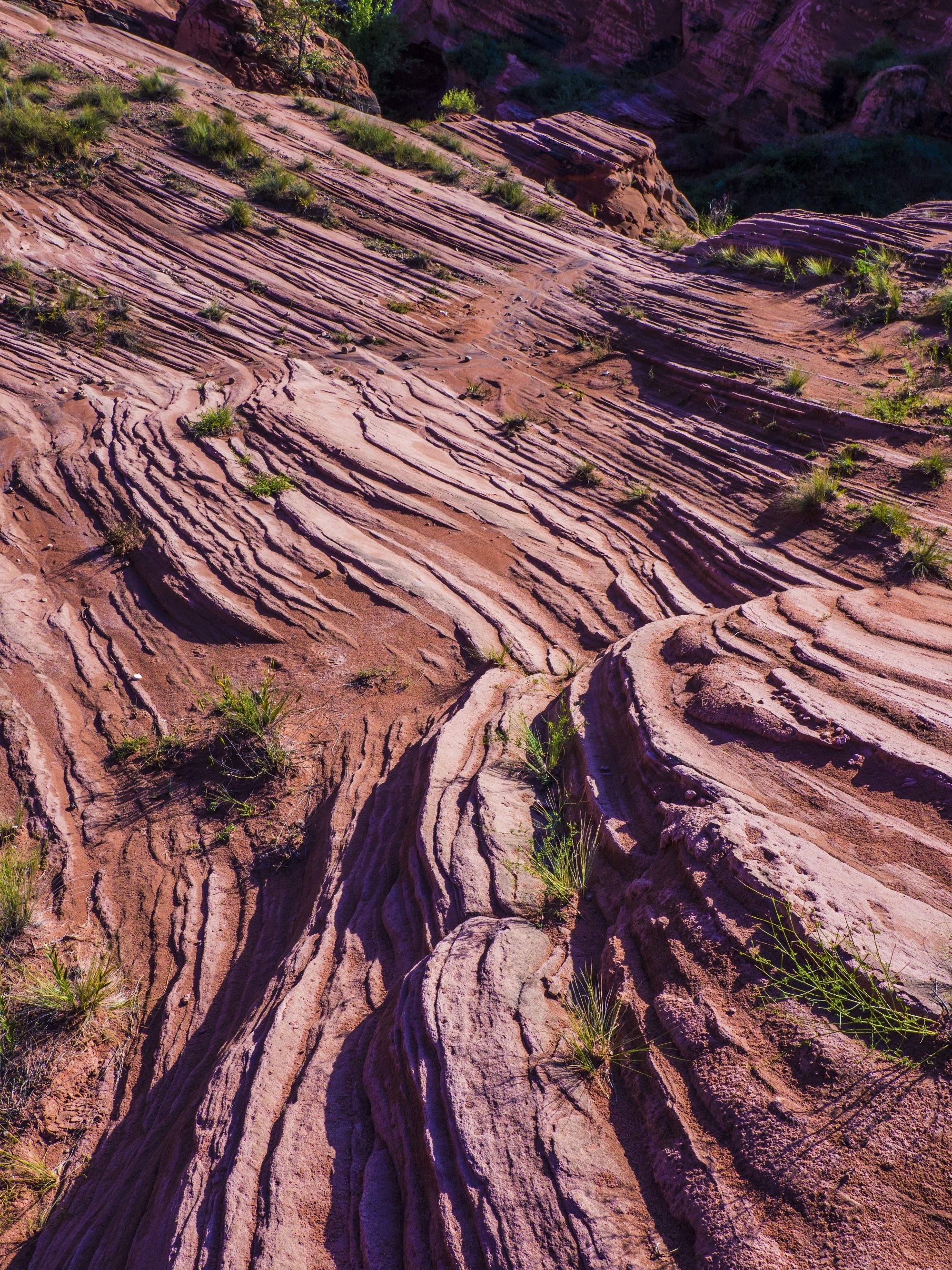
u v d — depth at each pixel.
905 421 9.60
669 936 3.62
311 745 7.05
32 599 9.09
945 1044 2.89
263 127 20.72
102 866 6.27
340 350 14.09
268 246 16.69
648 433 11.39
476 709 6.45
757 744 4.58
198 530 9.62
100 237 16.58
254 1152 3.48
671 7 31.53
